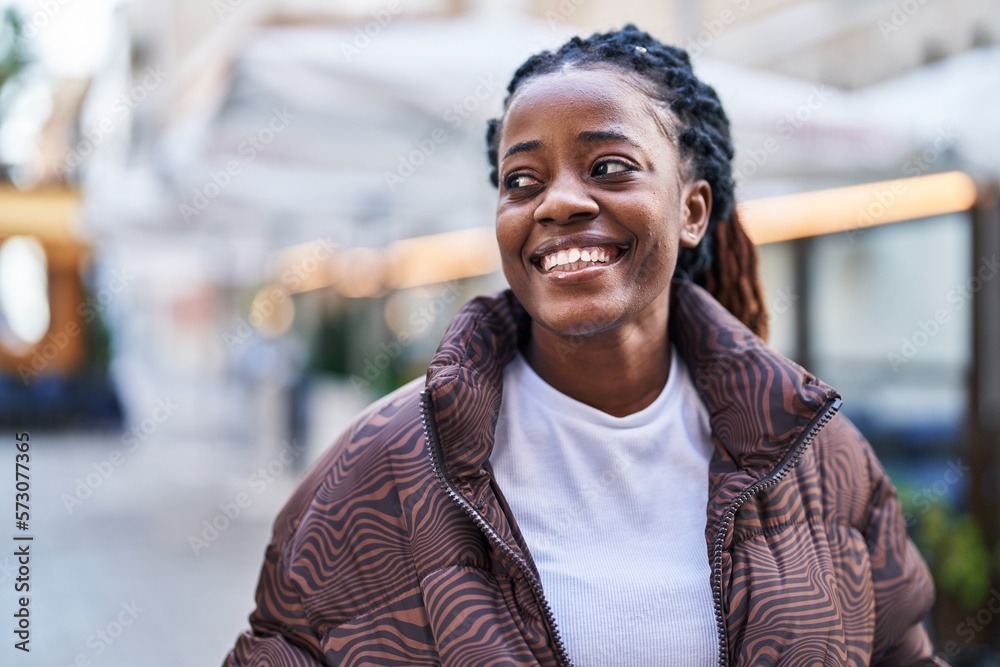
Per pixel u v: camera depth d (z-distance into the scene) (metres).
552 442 1.17
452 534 1.07
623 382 1.21
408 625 1.06
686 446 1.21
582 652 1.06
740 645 1.07
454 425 1.06
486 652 1.00
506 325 1.23
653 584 1.10
